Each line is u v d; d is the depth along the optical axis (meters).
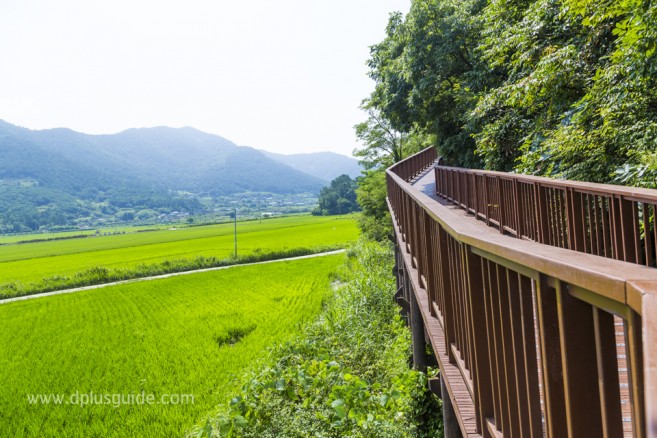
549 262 1.07
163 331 20.69
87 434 11.71
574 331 1.02
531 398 1.48
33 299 33.88
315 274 34.19
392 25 27.08
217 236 90.12
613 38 9.10
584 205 5.30
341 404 5.93
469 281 2.24
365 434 6.09
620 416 0.88
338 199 169.88
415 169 23.28
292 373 7.12
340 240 61.94
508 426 1.85
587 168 7.56
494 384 2.04
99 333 21.44
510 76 12.17
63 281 41.28
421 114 22.02
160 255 62.31
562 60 9.03
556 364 1.20
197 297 28.70
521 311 1.48
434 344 3.63
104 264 56.69
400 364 8.95
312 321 17.91
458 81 18.89
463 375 2.70
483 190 9.41
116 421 12.17
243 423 6.18
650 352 0.59
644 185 5.76
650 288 0.69
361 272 21.94
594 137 7.48
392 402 6.79
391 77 22.92
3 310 29.69
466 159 19.42
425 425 7.09
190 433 9.92
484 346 2.22
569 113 8.67
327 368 7.07
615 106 6.99
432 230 4.07
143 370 15.59
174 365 15.88
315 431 6.22
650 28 5.96
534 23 10.38
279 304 24.22
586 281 0.88
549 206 6.24
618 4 6.71
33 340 20.94
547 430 1.22
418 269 5.31
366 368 9.29
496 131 12.75
